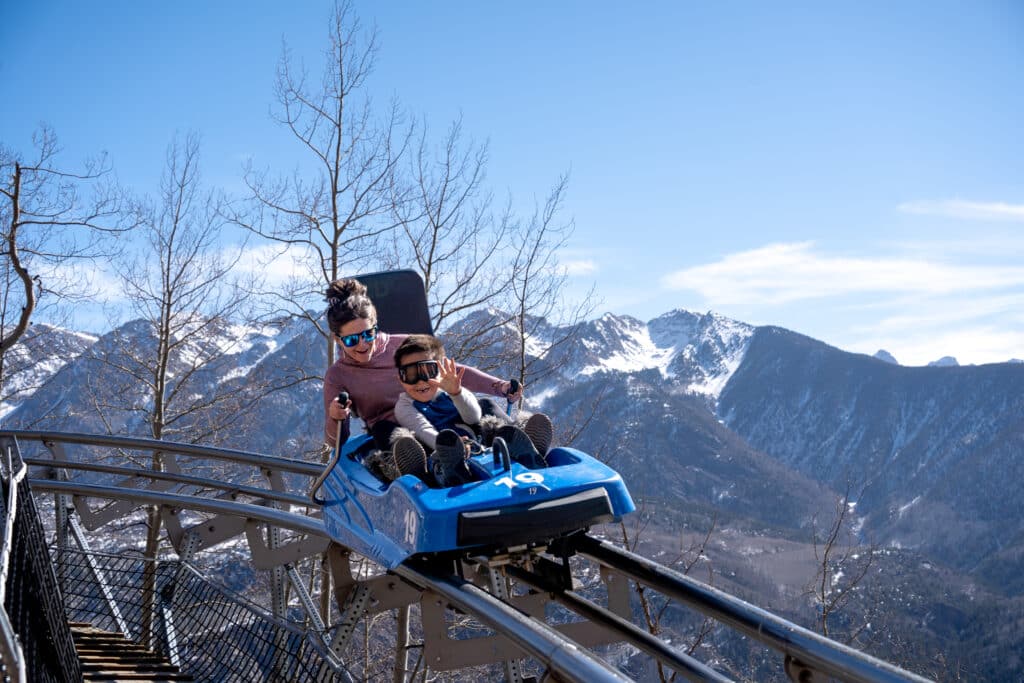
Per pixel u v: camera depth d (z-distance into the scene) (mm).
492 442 5305
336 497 6078
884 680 3475
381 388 6070
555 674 3969
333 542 6828
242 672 6992
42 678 4566
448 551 4996
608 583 5684
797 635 3980
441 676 14977
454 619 12445
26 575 4852
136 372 22188
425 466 5113
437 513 4512
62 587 8977
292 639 6770
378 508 5227
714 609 4445
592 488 4773
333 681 6207
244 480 22531
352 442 6156
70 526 11297
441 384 5430
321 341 21266
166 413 22406
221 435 22344
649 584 4926
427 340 5652
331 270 18438
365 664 15031
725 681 4102
